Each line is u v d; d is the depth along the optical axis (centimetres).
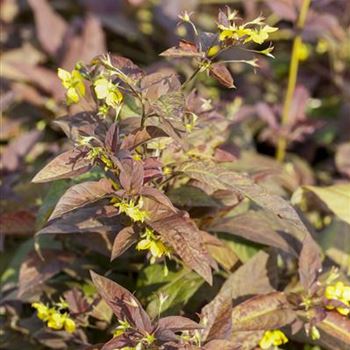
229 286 108
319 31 139
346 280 112
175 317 99
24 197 124
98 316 110
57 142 143
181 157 107
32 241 121
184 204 106
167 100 99
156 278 109
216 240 108
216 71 100
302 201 125
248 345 107
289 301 107
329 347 107
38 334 110
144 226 103
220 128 110
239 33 99
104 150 100
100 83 100
